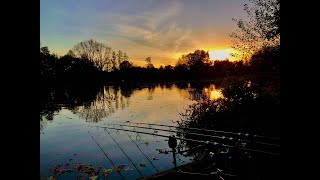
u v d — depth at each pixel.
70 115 27.59
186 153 10.95
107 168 10.91
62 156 12.84
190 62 88.50
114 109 30.48
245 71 16.86
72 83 81.75
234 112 15.18
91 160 12.05
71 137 17.17
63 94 54.56
